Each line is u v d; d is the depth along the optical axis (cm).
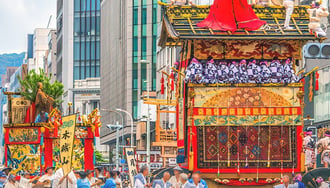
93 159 4178
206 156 2966
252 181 2988
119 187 3244
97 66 18350
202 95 2956
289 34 2953
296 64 3134
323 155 3142
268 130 2984
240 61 2997
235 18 2948
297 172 2997
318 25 2959
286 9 2962
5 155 3872
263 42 3009
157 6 12950
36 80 4272
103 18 15538
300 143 2994
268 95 2980
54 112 3797
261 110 2969
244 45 3002
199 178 2617
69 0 18725
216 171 2962
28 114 4050
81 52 18500
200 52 2989
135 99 12900
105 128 14838
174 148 5300
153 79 12825
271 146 2988
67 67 18612
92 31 18462
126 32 13125
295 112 2984
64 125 3138
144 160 8106
